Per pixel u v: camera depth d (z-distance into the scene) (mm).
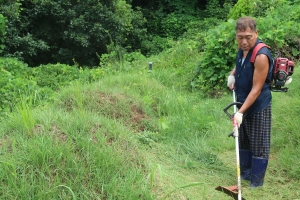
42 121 4098
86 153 3699
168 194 3480
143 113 6090
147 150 4965
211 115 6242
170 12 18328
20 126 3967
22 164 3428
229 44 7723
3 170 3334
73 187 3373
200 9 19016
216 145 5320
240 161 4562
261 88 3994
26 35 12531
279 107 5832
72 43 12898
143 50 15781
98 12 12453
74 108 5199
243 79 4152
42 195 3203
